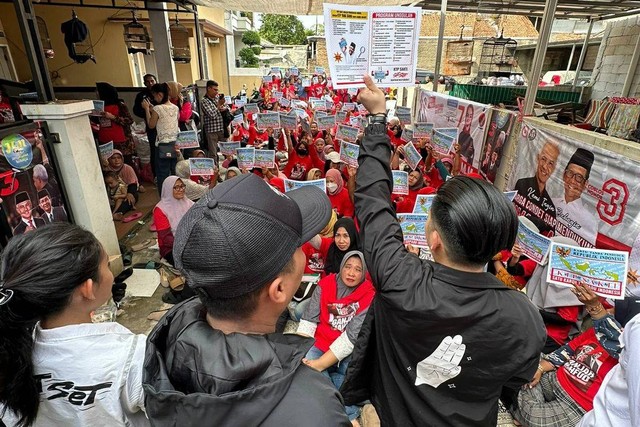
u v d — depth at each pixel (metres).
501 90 8.67
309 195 0.93
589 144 2.20
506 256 2.72
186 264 0.66
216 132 7.90
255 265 0.64
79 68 9.30
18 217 2.66
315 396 0.63
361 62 1.52
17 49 8.05
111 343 1.04
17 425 0.96
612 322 1.84
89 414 1.02
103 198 3.56
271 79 15.38
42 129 2.93
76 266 1.00
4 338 0.88
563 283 1.98
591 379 1.91
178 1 7.48
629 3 5.64
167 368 0.68
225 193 0.68
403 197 4.13
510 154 3.18
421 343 0.92
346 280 2.45
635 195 1.88
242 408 0.58
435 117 5.43
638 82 5.93
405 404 1.02
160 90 5.46
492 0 5.76
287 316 3.13
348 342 2.24
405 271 0.94
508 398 1.12
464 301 0.88
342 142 4.05
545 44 2.77
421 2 6.25
